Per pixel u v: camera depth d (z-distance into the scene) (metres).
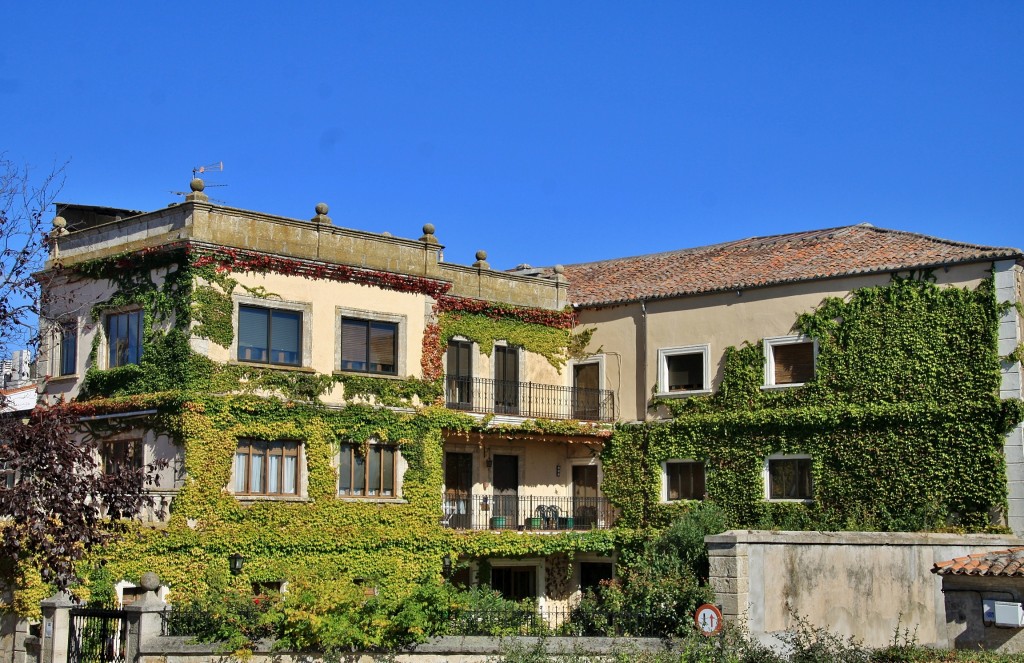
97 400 30.44
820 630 22.47
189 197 29.33
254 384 29.69
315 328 31.03
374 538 31.47
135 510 23.98
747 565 22.75
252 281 29.95
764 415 34.31
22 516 22.47
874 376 32.72
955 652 23.45
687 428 35.88
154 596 20.27
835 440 33.09
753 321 35.03
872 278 33.03
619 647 21.66
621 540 36.31
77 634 20.83
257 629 20.27
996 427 30.67
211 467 28.70
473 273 36.09
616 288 39.41
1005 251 30.91
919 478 31.66
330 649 20.14
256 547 29.25
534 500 37.25
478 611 22.39
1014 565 24.12
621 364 37.72
